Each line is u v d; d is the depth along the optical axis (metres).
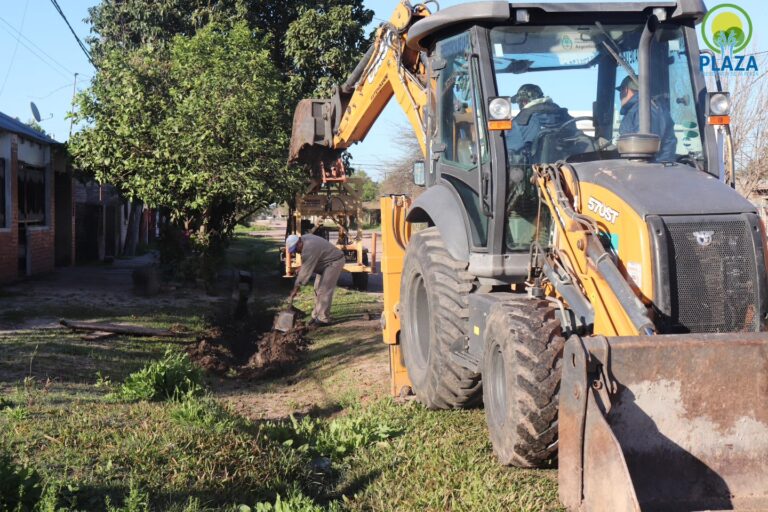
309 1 22.52
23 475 4.72
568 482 4.54
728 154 6.18
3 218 17.56
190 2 24.22
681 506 4.47
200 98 16.36
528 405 5.21
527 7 6.30
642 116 6.17
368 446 6.77
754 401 4.57
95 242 26.34
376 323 13.70
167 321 13.97
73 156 17.92
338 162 19.05
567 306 5.63
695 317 4.84
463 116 6.84
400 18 8.88
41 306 14.66
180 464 5.74
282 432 7.03
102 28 27.55
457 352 6.80
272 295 18.67
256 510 5.10
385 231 8.71
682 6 6.26
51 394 7.64
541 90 6.39
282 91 17.64
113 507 4.71
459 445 6.39
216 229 18.42
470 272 6.65
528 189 6.30
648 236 4.88
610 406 4.43
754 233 4.91
